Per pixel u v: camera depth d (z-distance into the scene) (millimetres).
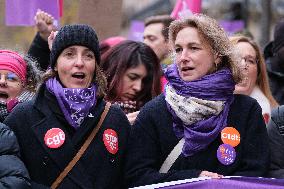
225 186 8945
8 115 9625
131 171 9477
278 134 10094
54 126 9305
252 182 9062
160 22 14328
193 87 9453
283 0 35688
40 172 9219
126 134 9656
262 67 12164
